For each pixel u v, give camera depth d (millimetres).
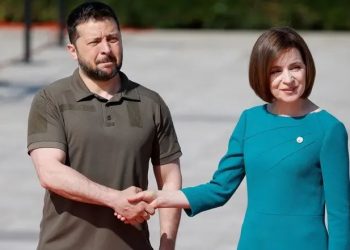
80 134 8164
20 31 40844
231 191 8102
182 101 26266
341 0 43281
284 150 7746
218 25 42750
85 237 8188
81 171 8180
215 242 14820
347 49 36312
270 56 7820
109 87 8320
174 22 42781
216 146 20984
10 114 24328
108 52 8148
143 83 29000
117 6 42969
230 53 35000
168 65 32250
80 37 8188
